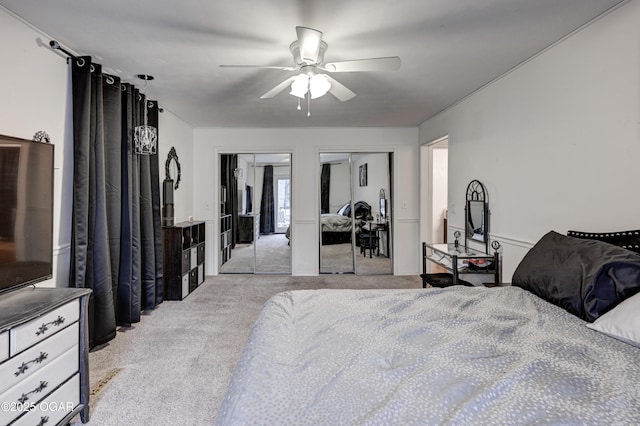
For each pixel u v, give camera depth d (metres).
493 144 3.17
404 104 3.95
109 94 2.85
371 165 5.27
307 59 2.12
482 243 3.34
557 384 1.00
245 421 0.89
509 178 2.93
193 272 4.34
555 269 1.84
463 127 3.75
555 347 1.26
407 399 0.94
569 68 2.26
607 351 1.23
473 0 1.88
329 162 5.24
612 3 1.89
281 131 5.18
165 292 3.89
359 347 1.29
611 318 1.38
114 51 2.51
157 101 3.74
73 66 2.51
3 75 1.95
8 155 1.71
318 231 5.24
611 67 1.95
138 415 1.83
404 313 1.70
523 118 2.74
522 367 1.08
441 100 3.79
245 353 1.32
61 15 2.01
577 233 2.08
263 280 4.91
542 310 1.66
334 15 2.02
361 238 5.31
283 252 5.34
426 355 1.21
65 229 2.48
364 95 3.59
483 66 2.81
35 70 2.19
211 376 2.23
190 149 5.03
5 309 1.53
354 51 2.52
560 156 2.35
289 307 1.81
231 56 2.60
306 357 1.24
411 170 5.22
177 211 4.51
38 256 1.90
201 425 1.75
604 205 2.01
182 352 2.58
